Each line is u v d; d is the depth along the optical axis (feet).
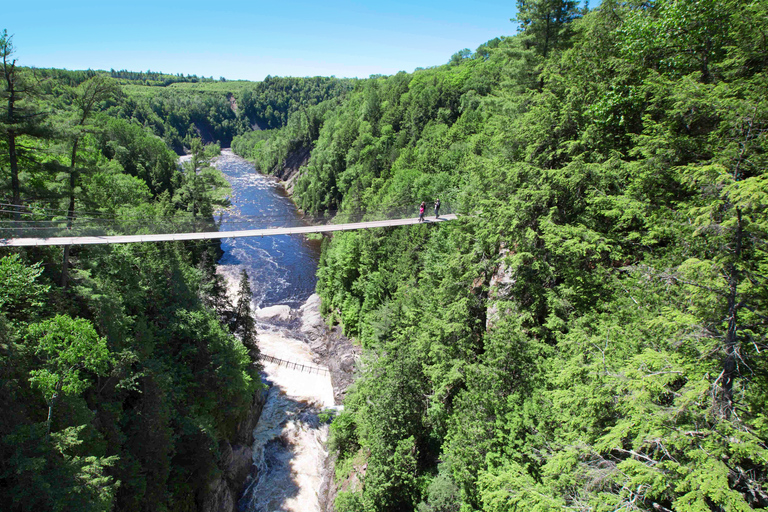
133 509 60.95
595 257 52.80
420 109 267.59
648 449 34.91
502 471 43.78
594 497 33.09
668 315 34.60
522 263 61.11
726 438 26.94
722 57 53.11
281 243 250.16
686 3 52.80
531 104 78.33
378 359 87.04
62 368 51.01
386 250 144.66
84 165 89.10
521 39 92.48
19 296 60.90
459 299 77.25
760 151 39.70
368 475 69.31
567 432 42.04
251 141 597.93
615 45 63.10
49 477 42.91
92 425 56.08
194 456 77.51
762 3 45.80
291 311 174.40
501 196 72.02
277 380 130.52
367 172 256.73
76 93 87.30
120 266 91.66
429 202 141.49
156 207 173.58
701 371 30.89
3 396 48.06
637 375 32.48
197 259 174.60
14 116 73.31
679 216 43.96
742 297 29.55
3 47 68.95
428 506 60.29
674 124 51.06
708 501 28.45
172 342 92.89
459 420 60.34
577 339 45.06
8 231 74.43
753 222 29.40
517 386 54.08
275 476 96.53
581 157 57.72
